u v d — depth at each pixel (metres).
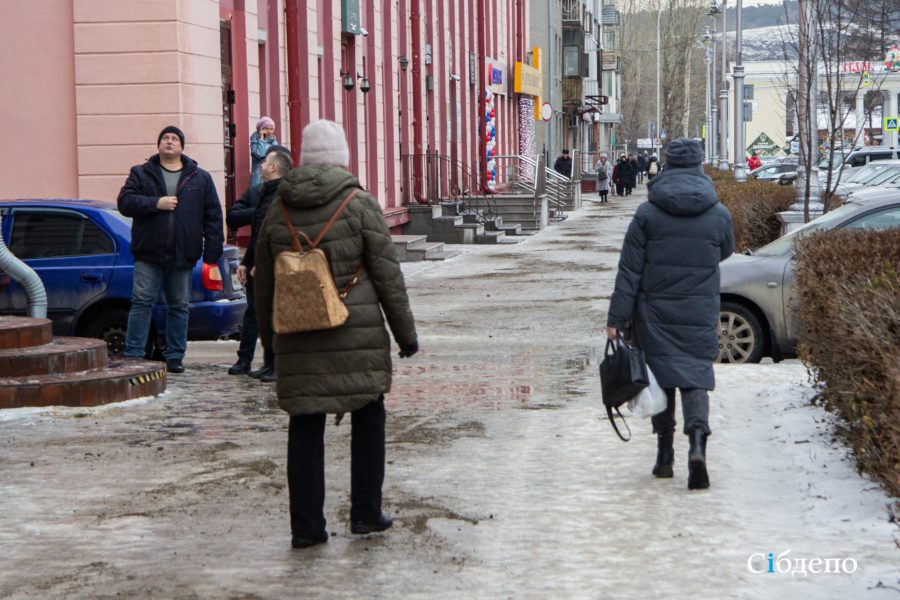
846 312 18.75
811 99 55.97
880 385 16.72
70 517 17.06
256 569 14.72
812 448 20.45
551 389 27.95
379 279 15.27
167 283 29.80
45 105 46.94
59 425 23.52
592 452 20.98
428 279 61.31
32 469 19.89
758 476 19.22
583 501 17.73
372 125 80.25
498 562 14.88
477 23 119.19
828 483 18.16
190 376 29.97
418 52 91.69
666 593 13.65
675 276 18.34
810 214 54.44
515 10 149.12
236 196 54.72
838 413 21.11
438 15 103.12
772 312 32.53
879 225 33.25
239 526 16.59
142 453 21.03
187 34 47.09
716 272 18.50
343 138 15.71
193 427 23.33
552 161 160.25
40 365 25.30
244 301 34.09
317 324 14.87
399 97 89.88
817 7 55.09
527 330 41.00
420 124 91.88
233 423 23.75
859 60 87.56
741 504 17.55
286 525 16.62
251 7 55.19
